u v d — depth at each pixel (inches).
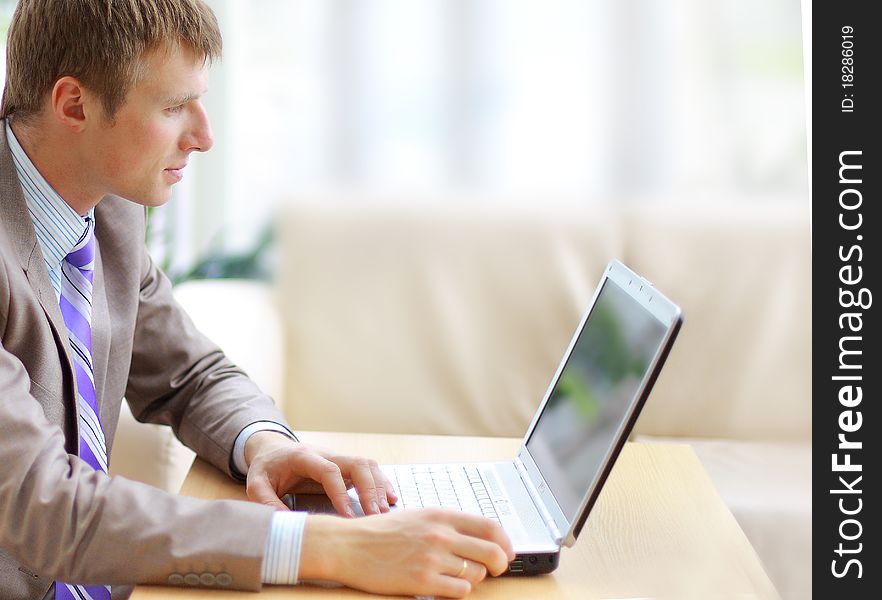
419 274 84.6
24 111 45.7
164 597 36.3
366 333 83.9
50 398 44.5
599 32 94.7
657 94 94.7
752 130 94.2
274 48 96.9
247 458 48.6
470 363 83.4
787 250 84.4
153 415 55.7
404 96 96.6
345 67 96.6
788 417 82.6
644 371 37.7
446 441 55.6
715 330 83.7
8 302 42.8
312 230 85.5
